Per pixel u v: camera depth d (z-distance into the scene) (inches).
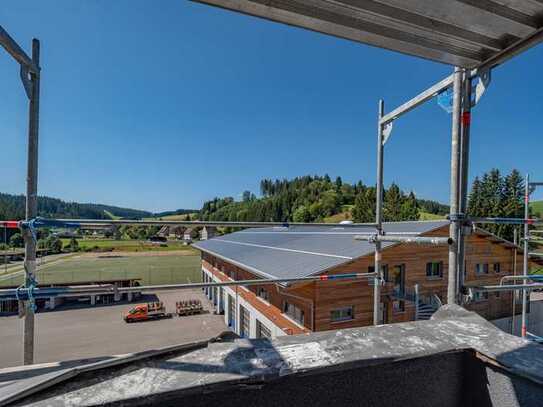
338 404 38.2
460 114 71.3
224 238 984.3
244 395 34.1
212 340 43.7
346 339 45.7
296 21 52.7
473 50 62.2
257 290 482.6
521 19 52.4
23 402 28.7
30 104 60.2
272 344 42.8
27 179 60.4
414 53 63.6
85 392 30.4
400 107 96.7
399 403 41.1
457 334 48.8
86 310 791.1
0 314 670.5
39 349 522.6
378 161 108.9
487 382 41.7
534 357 40.4
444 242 73.5
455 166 71.4
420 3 48.4
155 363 36.4
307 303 346.9
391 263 400.5
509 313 490.3
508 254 522.6
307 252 433.1
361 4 48.3
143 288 71.7
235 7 48.8
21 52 55.8
